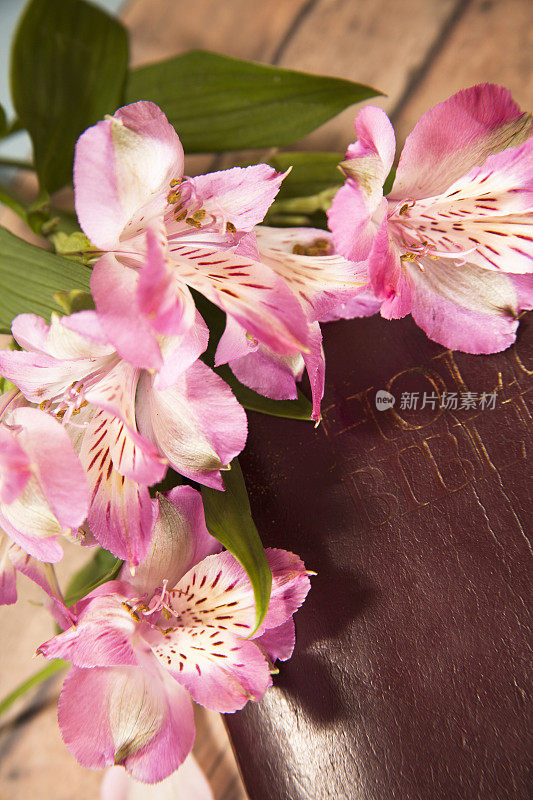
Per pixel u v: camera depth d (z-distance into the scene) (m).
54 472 0.38
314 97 0.44
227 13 0.53
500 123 0.40
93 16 0.42
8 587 0.41
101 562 0.45
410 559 0.43
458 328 0.42
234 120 0.45
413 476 0.44
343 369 0.45
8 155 0.55
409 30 0.52
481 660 0.42
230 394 0.39
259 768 0.43
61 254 0.40
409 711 0.42
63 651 0.40
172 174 0.38
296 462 0.44
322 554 0.43
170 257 0.38
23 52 0.42
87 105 0.44
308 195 0.45
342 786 0.42
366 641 0.43
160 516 0.41
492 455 0.43
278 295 0.38
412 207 0.41
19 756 0.50
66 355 0.38
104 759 0.40
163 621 0.41
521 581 0.42
